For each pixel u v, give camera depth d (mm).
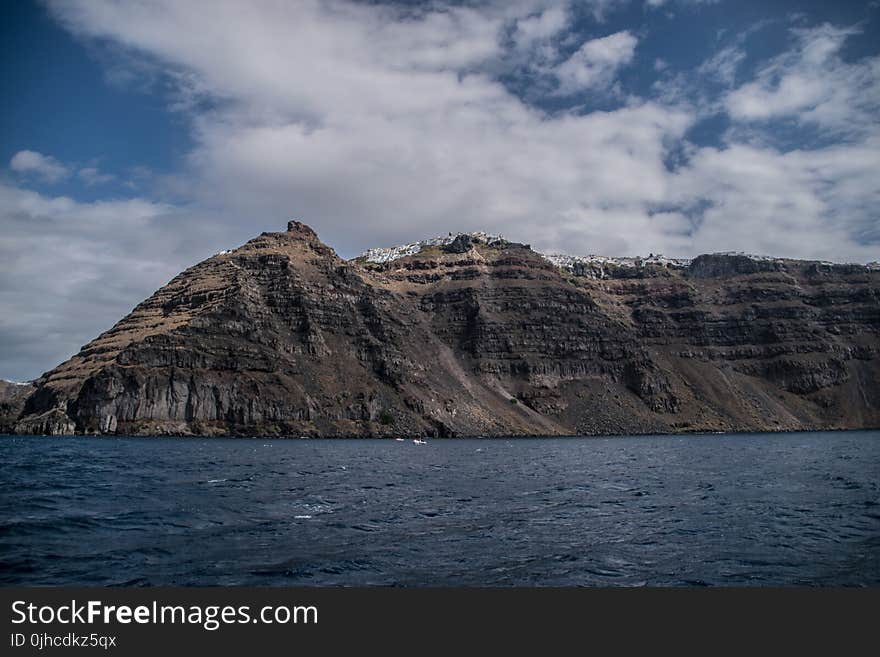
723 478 86625
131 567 32500
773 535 43375
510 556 37062
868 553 37969
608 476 92625
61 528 40531
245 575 31859
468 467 113375
